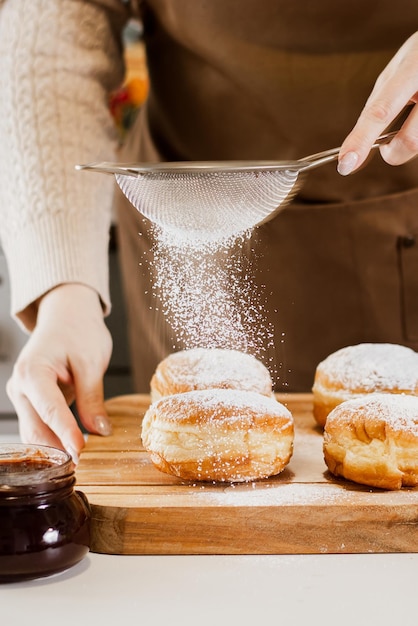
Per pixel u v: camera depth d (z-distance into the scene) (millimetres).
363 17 825
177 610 511
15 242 821
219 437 631
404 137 625
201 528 583
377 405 642
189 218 636
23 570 532
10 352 1276
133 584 540
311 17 833
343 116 874
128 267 1023
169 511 582
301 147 901
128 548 582
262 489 623
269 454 638
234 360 739
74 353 758
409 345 933
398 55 646
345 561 571
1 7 881
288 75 865
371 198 893
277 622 500
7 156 840
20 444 586
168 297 719
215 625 498
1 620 502
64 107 845
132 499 599
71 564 549
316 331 933
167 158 988
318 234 905
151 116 988
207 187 617
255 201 630
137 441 731
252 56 865
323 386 750
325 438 655
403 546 586
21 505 537
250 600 521
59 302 785
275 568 561
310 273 917
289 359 943
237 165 602
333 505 586
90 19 888
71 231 805
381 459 620
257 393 687
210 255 688
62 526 543
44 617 504
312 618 504
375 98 612
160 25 910
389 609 512
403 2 815
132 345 1052
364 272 913
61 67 855
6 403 1287
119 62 930
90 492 614
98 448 713
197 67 908
